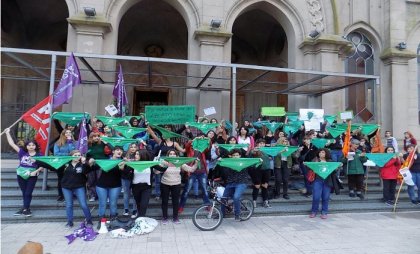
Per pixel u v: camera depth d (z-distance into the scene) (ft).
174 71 53.11
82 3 36.86
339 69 43.29
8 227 21.36
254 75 57.36
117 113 29.66
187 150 26.05
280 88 46.03
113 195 21.24
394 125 46.96
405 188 33.32
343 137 32.83
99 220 21.26
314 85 40.29
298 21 42.63
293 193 30.42
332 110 43.39
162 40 55.31
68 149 25.57
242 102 55.57
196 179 25.54
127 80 51.65
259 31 55.11
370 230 21.94
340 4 48.73
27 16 49.57
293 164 32.19
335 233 21.07
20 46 50.16
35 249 6.32
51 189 27.50
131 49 54.60
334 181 25.50
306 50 42.19
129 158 22.44
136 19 51.26
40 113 25.86
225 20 40.01
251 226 22.47
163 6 48.47
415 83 49.08
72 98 36.76
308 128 31.40
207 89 39.93
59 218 22.88
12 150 41.19
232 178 22.67
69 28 36.63
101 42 36.47
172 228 21.59
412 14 50.14
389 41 48.29
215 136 28.63
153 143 29.43
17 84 46.93
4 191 26.81
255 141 31.94
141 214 21.77
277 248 18.02
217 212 21.95
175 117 27.53
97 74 35.63
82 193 21.26
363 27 48.96
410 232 21.58
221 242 18.90
